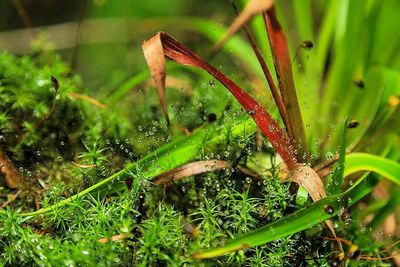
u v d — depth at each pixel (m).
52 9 0.92
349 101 0.61
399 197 0.54
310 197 0.51
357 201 0.54
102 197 0.51
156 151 0.51
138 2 0.95
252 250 0.50
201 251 0.49
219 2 0.94
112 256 0.48
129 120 0.60
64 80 0.59
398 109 0.60
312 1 0.75
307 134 0.57
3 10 0.89
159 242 0.49
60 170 0.54
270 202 0.50
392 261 0.55
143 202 0.52
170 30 0.82
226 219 0.51
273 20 0.49
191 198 0.53
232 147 0.53
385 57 0.64
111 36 0.84
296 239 0.51
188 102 0.60
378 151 0.59
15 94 0.58
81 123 0.57
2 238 0.51
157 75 0.48
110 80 0.73
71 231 0.50
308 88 0.62
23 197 0.53
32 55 0.70
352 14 0.61
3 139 0.55
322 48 0.64
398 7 0.63
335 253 0.51
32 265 0.50
